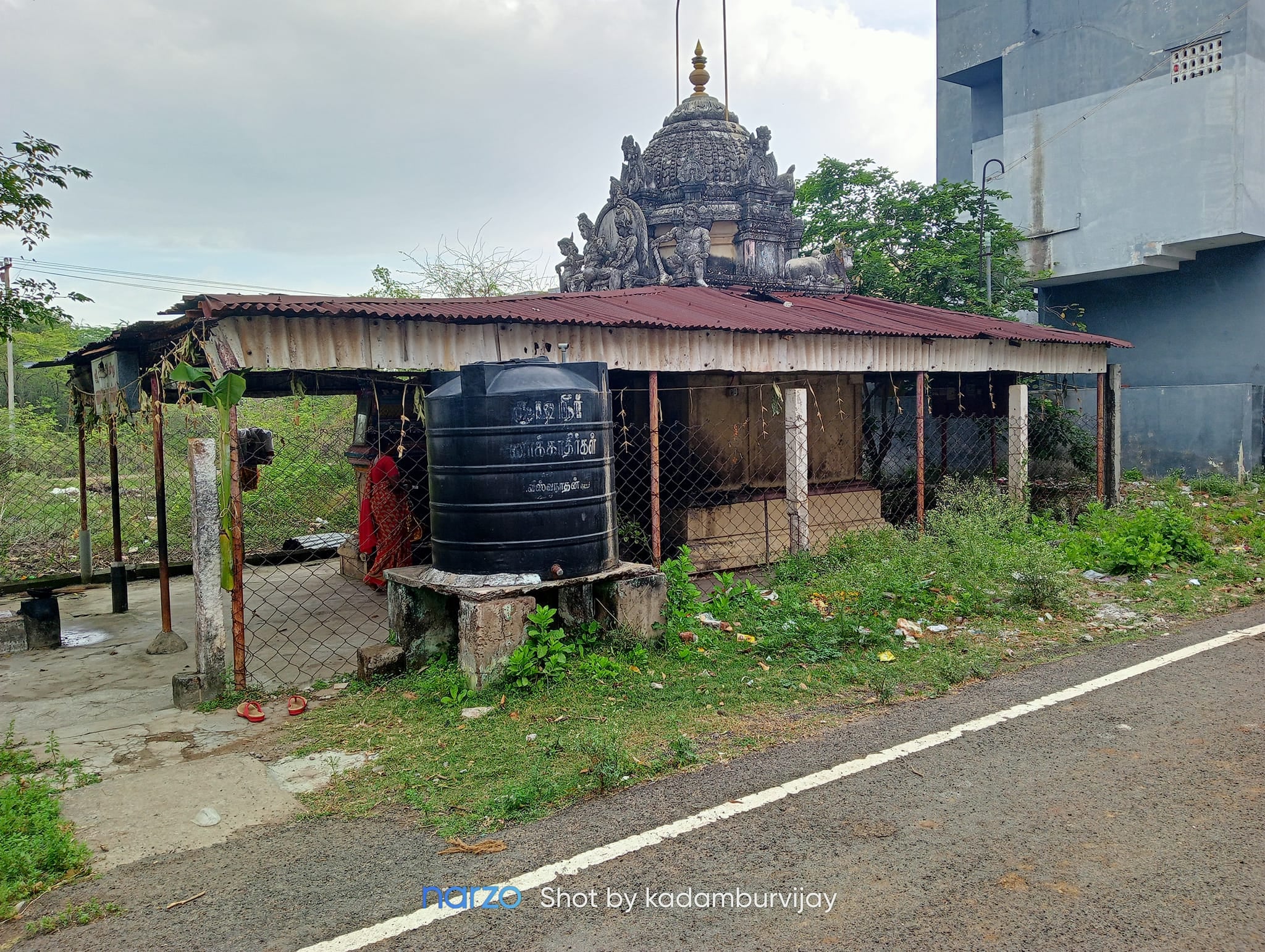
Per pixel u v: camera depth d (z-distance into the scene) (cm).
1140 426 1809
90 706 589
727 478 1043
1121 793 388
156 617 885
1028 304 1773
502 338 721
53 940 301
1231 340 1741
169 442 1404
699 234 1179
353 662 660
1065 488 1277
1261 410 1683
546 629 566
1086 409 1761
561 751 453
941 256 1628
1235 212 1609
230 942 295
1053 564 784
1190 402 1734
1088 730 465
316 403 1611
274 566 1131
